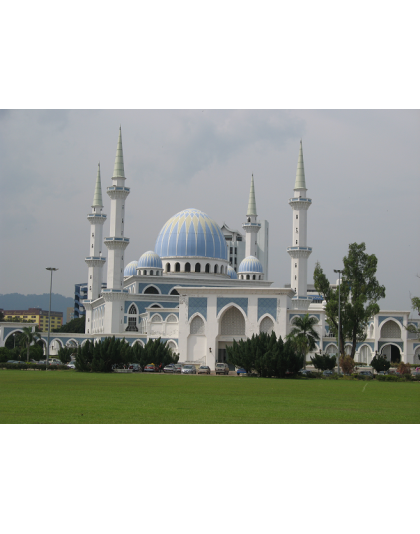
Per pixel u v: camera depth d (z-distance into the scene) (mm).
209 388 58250
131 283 149500
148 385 60500
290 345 86625
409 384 76312
